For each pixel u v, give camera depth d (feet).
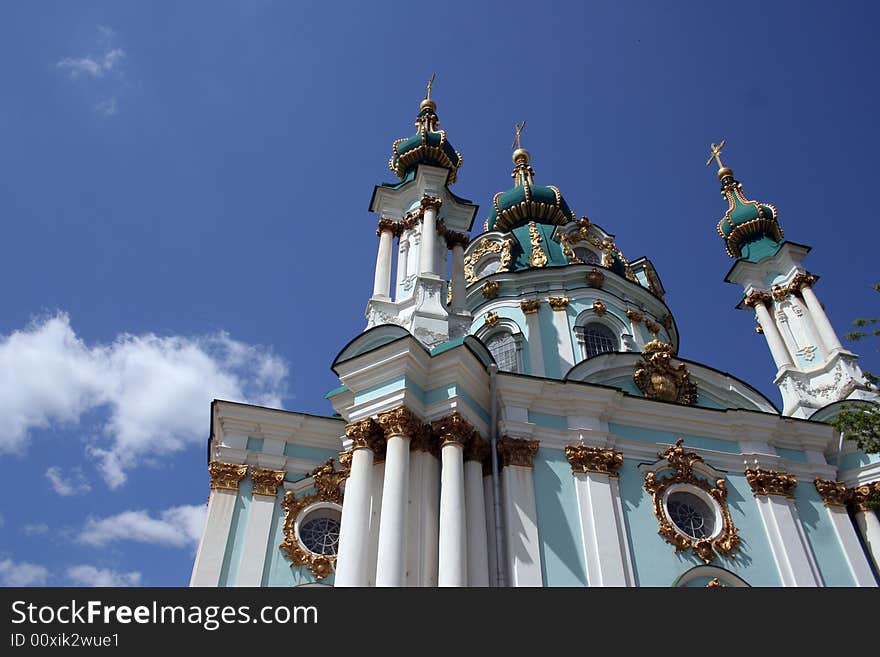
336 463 63.67
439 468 52.11
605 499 55.26
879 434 52.70
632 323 84.38
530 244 94.84
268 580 57.41
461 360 54.90
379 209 75.72
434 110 91.15
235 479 61.36
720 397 70.23
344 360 55.77
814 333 80.38
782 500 61.26
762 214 92.89
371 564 47.55
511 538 50.70
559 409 60.23
